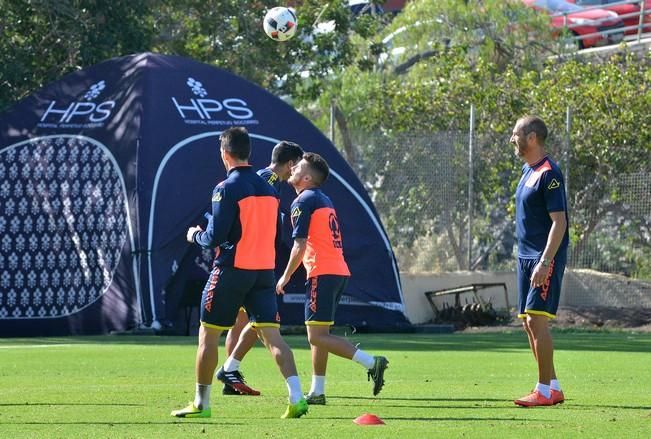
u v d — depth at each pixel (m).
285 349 20.86
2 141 54.84
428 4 86.00
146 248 50.59
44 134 54.47
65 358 36.16
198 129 53.38
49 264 52.75
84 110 54.56
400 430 18.55
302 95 79.56
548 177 23.61
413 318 61.12
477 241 63.00
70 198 52.97
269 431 18.38
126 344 43.81
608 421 19.98
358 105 76.81
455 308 60.69
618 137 64.12
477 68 76.06
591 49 90.50
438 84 74.38
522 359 36.88
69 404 22.69
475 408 22.48
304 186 24.61
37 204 53.47
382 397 24.89
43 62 69.50
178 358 36.28
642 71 71.06
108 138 53.00
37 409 21.80
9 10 68.31
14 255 52.97
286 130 55.62
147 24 71.88
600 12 98.00
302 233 23.98
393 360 36.28
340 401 24.02
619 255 62.69
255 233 20.61
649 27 94.75
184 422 19.77
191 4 74.88
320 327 23.75
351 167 58.62
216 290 20.44
